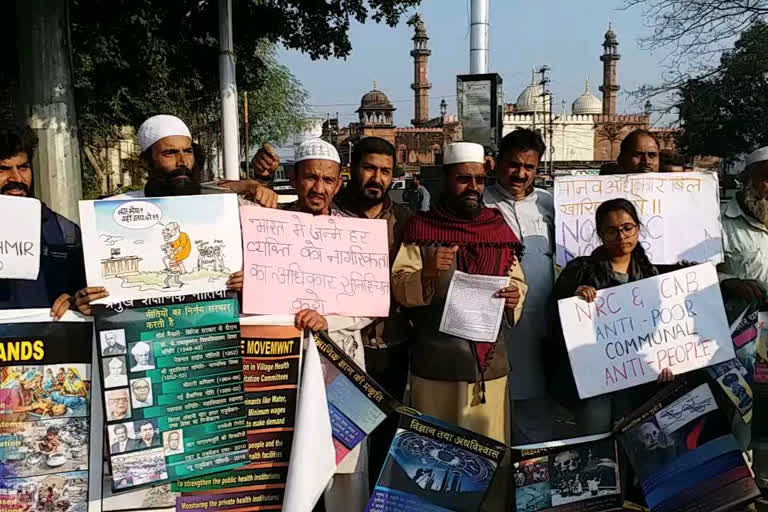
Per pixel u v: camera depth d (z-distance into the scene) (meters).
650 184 4.38
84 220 3.12
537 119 63.72
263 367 3.34
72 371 3.12
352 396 3.48
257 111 31.30
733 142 23.06
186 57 12.76
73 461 3.12
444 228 3.79
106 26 11.13
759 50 18.98
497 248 3.80
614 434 3.64
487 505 3.50
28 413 3.08
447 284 3.71
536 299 4.31
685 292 3.75
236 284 3.26
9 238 3.14
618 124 65.31
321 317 3.42
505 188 4.47
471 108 10.06
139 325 3.15
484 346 3.69
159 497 3.22
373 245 3.63
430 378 3.72
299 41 13.83
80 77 12.63
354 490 3.62
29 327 3.08
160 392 3.16
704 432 3.66
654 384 3.79
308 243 3.51
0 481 3.04
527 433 4.24
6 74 9.30
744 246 4.41
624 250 3.73
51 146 7.07
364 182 4.00
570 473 3.59
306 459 3.21
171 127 3.50
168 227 3.21
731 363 3.91
